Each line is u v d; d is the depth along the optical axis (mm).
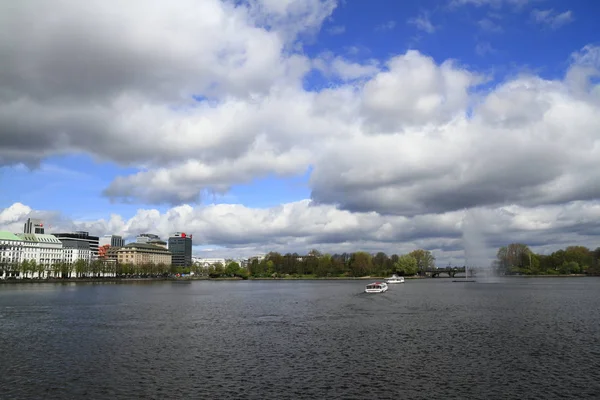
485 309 150500
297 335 100500
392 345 87688
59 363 74750
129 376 66812
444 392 58844
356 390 59750
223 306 171750
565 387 60562
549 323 115062
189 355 80250
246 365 72812
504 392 58719
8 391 60000
